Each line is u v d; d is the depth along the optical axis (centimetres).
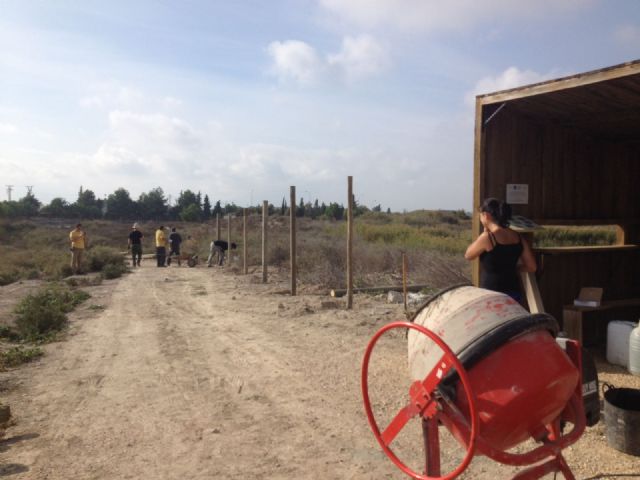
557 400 260
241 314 1113
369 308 1107
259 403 572
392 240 2494
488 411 250
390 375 653
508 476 404
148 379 667
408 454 446
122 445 470
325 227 3762
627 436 421
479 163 714
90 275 2147
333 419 523
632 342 620
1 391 627
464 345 261
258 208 6831
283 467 425
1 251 2950
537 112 747
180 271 2239
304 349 795
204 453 452
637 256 917
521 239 476
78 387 639
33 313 982
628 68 547
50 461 440
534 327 263
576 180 837
